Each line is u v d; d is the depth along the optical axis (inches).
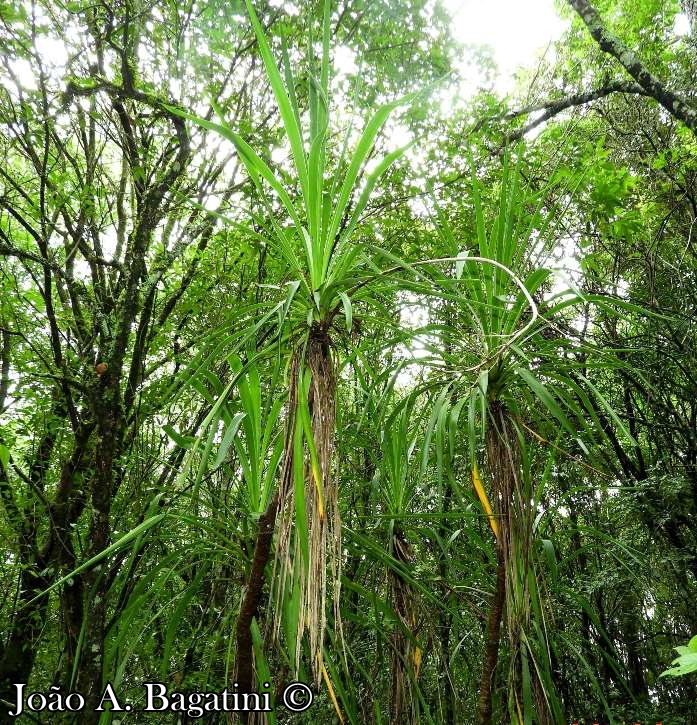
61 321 109.0
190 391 99.7
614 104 161.5
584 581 126.0
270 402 58.8
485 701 67.7
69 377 89.7
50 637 99.0
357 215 50.6
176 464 102.3
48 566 87.6
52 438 110.8
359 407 92.2
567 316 132.5
